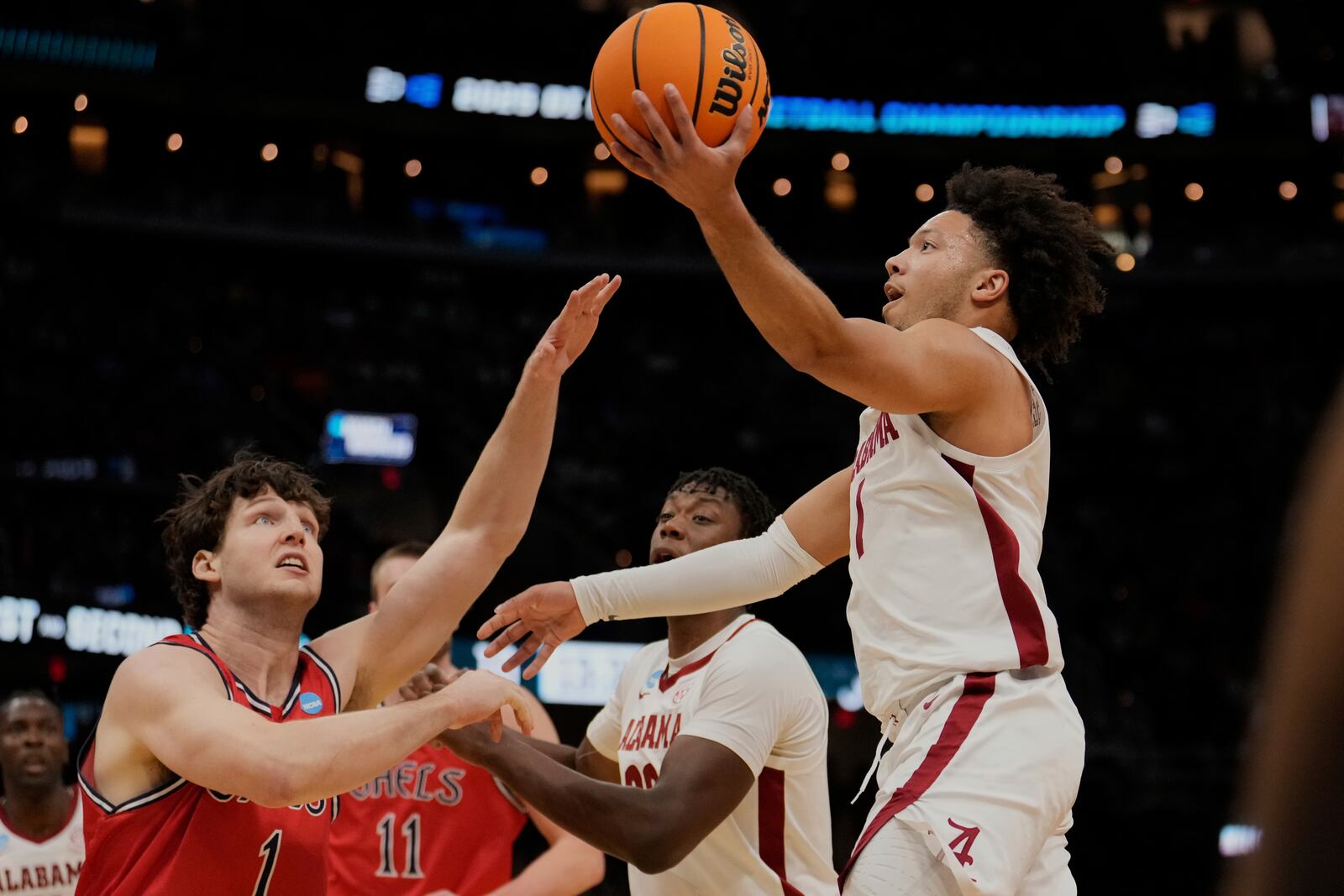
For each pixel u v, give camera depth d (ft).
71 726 51.47
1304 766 1.32
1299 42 85.15
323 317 79.25
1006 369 7.98
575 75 85.56
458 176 87.45
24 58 76.02
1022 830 7.23
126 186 78.74
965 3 89.56
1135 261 82.58
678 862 9.64
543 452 9.65
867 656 8.13
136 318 72.79
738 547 9.84
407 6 85.76
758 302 7.00
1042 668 7.66
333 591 62.69
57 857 18.08
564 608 9.86
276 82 81.46
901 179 88.99
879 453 8.39
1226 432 77.71
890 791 7.53
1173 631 66.74
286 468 9.47
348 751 7.96
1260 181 85.46
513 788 9.58
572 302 9.32
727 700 10.11
